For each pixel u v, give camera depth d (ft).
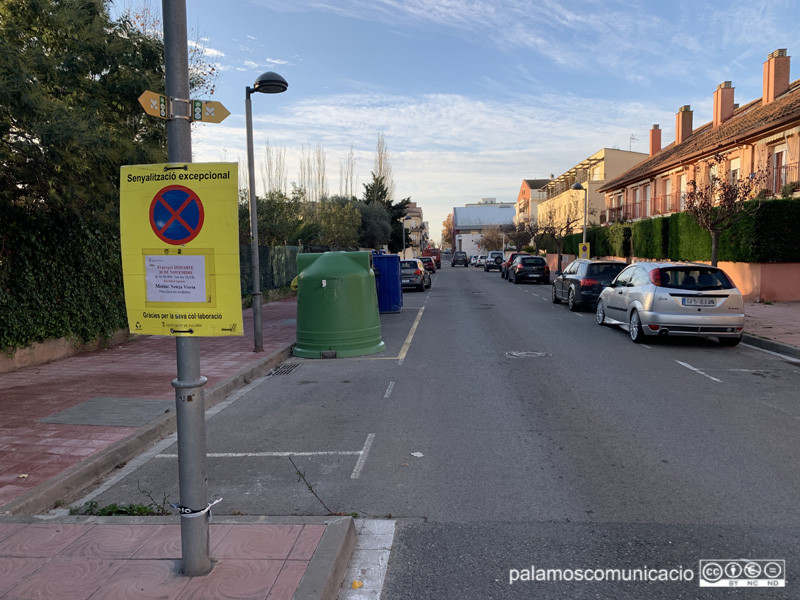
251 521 13.02
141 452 19.66
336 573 11.10
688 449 18.54
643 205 115.03
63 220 33.78
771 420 21.67
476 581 11.30
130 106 32.48
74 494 16.11
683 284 37.93
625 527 13.35
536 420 21.91
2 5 27.89
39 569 11.12
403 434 20.53
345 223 137.49
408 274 94.53
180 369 10.42
